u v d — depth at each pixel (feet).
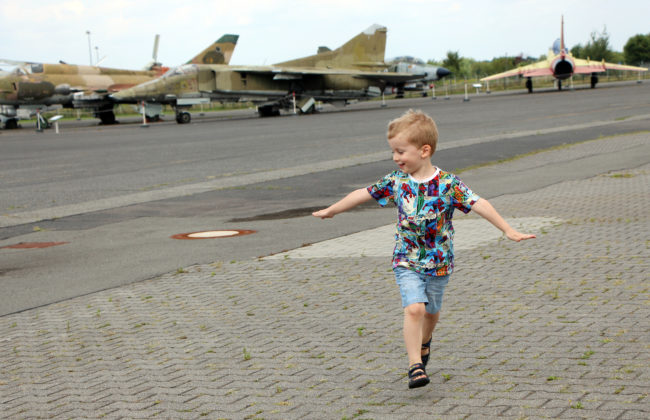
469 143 75.77
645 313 18.48
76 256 31.14
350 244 30.58
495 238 29.86
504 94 252.42
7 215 44.32
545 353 15.94
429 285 13.91
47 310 22.58
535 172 51.75
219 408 13.89
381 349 17.06
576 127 89.40
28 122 234.99
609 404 12.89
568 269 23.79
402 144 13.09
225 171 63.82
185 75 176.04
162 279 26.16
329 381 15.07
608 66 251.80
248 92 186.60
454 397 13.76
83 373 16.51
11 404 14.74
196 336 18.95
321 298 22.18
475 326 18.34
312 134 105.91
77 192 54.29
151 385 15.43
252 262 28.14
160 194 51.11
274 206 43.42
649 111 112.98
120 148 96.58
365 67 210.79
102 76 185.57
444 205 13.42
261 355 17.07
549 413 12.65
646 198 37.93
